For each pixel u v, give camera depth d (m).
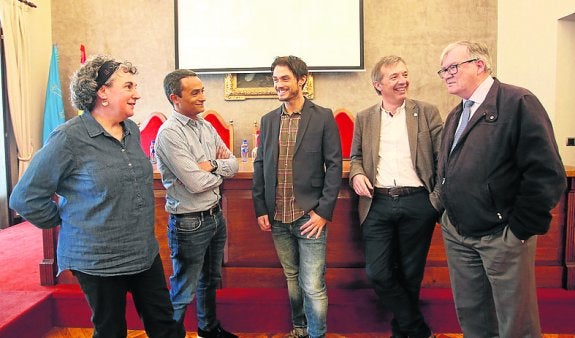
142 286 1.59
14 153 4.80
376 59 5.05
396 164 2.01
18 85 4.68
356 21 4.94
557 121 4.00
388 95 2.00
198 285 2.18
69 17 5.18
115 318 1.48
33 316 2.29
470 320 1.72
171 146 1.81
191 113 1.90
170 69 5.18
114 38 5.18
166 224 2.52
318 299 1.93
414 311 2.14
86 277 1.43
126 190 1.45
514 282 1.52
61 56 5.20
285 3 4.97
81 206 1.40
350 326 2.42
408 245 2.06
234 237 2.54
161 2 5.14
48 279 2.58
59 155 1.35
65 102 5.25
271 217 2.01
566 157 4.02
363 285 2.51
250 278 2.55
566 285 2.42
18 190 1.36
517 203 1.47
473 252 1.66
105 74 1.42
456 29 4.98
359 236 2.48
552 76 4.01
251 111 5.14
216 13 5.01
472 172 1.55
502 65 4.91
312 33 4.97
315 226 1.90
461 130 1.63
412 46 5.02
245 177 2.48
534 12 4.27
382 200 2.03
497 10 4.95
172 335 1.63
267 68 5.01
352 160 2.19
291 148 1.96
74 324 2.47
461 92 1.59
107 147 1.43
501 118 1.48
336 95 5.10
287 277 2.14
